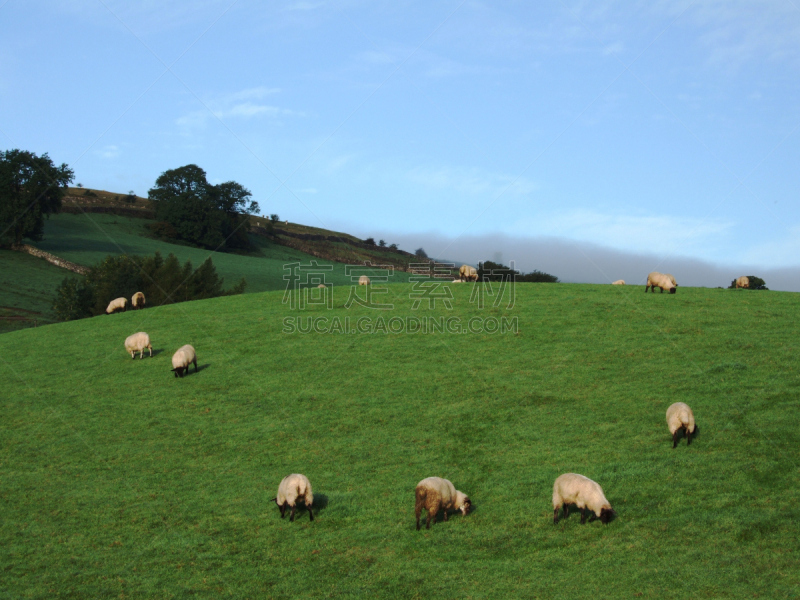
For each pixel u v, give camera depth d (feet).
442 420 73.05
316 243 483.10
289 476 52.19
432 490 48.34
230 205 453.99
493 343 101.86
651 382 78.18
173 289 228.84
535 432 67.26
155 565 45.88
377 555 45.50
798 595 35.76
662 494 50.24
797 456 53.72
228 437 71.97
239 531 50.67
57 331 128.98
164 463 65.62
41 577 44.57
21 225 314.55
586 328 105.19
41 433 75.51
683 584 38.17
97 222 419.13
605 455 59.47
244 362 100.32
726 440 59.26
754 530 43.29
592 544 44.09
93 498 57.93
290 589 41.86
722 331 96.17
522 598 38.58
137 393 88.74
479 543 45.93
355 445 67.77
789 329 94.84
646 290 129.49
